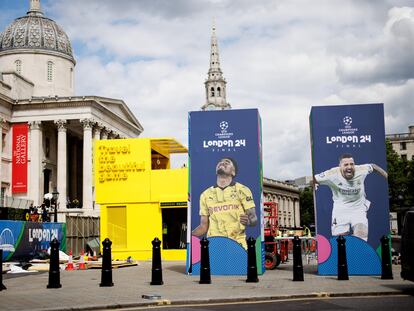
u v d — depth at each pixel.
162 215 30.42
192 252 19.53
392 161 81.25
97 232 38.44
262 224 19.62
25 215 37.97
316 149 19.08
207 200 19.66
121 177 30.69
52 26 80.44
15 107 68.06
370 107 19.02
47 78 77.94
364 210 18.66
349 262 18.56
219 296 13.12
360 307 11.38
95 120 68.69
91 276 19.98
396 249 30.52
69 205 67.62
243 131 19.72
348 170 18.84
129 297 13.30
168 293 13.99
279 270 21.48
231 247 19.33
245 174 19.56
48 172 72.69
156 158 35.88
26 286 16.33
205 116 19.97
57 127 68.12
